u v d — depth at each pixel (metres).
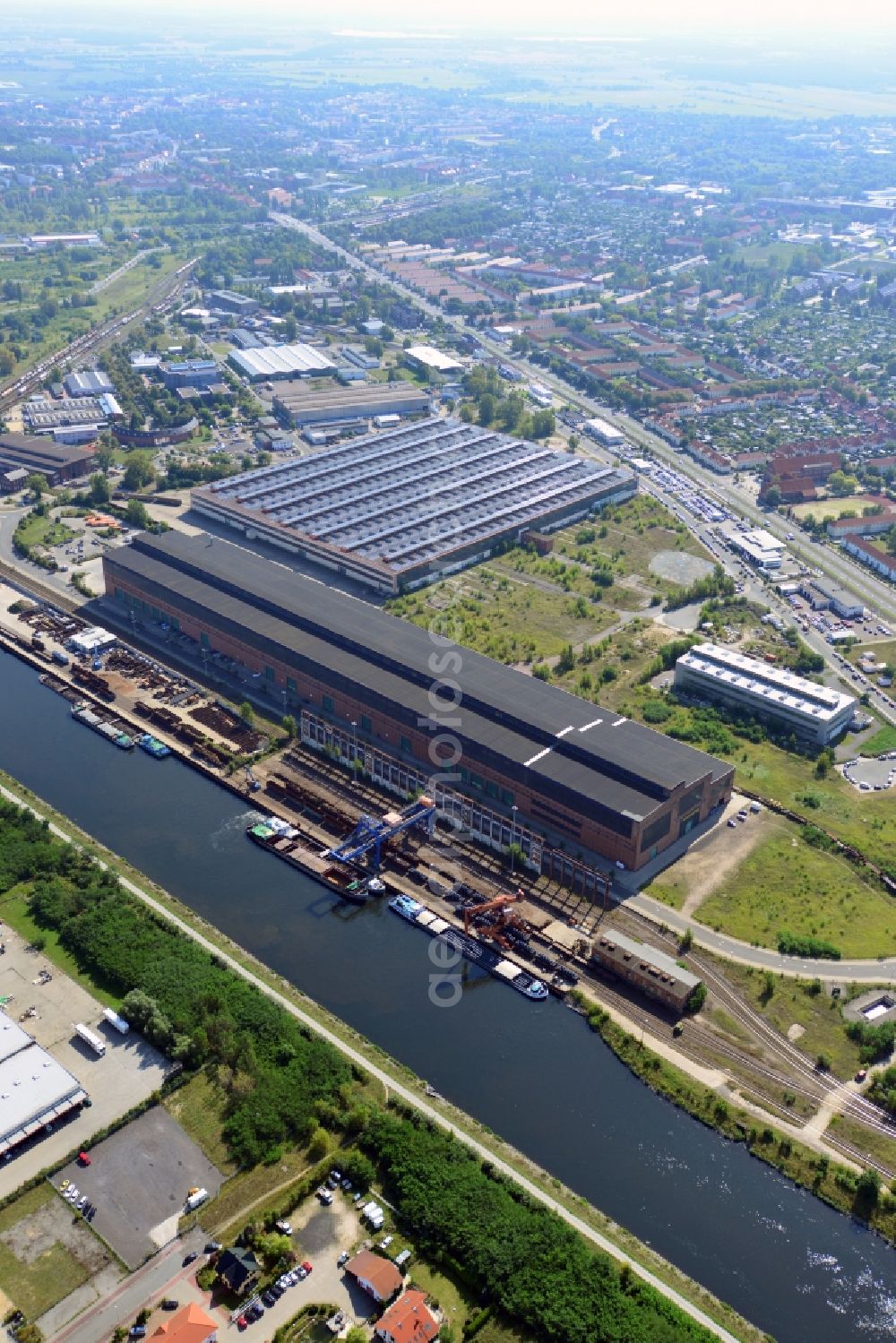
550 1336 163.62
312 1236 178.50
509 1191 185.75
